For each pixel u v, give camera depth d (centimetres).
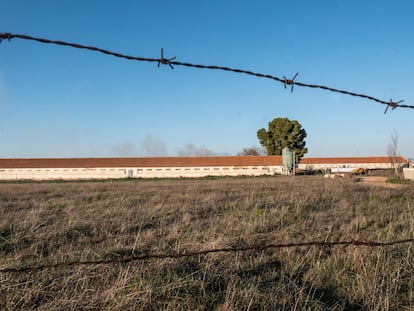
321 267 567
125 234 884
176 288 455
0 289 441
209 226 935
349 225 952
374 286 468
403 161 8494
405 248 641
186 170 6569
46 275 495
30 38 277
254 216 1074
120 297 415
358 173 6425
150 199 1653
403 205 1390
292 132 7956
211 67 349
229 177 6062
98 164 6706
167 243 770
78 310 408
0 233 888
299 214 1139
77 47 294
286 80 379
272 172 6575
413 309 429
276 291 459
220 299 449
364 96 411
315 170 7875
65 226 948
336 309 446
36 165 6675
